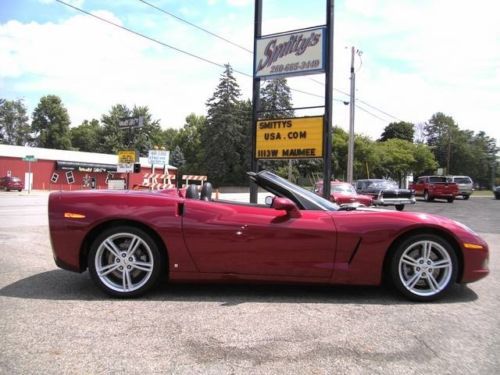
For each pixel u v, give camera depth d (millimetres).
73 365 3008
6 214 14891
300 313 4164
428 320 4008
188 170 75875
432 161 69188
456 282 4688
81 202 4703
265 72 11086
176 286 5094
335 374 2912
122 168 29203
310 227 4559
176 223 4578
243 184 64812
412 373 2941
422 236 4586
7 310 4176
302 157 10633
